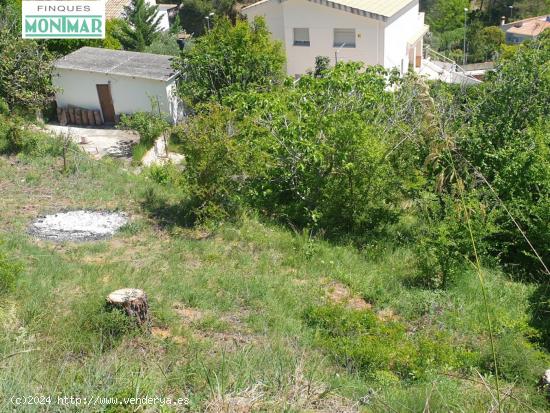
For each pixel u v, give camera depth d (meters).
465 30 44.72
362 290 10.28
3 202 13.49
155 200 14.33
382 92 14.98
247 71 22.88
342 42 28.12
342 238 12.91
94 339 7.25
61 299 8.56
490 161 13.20
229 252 11.55
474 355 8.01
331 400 5.79
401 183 13.34
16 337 6.51
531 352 8.18
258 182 14.17
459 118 14.24
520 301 10.41
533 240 12.14
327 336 8.41
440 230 10.74
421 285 10.84
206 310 8.91
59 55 25.56
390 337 8.46
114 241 11.74
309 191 13.72
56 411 4.90
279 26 29.06
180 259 11.02
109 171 16.64
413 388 6.77
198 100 23.19
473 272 11.18
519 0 55.12
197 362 6.44
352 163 12.79
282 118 13.89
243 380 5.80
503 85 14.64
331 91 14.53
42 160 16.66
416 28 32.34
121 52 26.83
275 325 8.56
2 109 19.16
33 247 10.88
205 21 46.78
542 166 12.37
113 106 24.59
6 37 19.41
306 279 10.66
